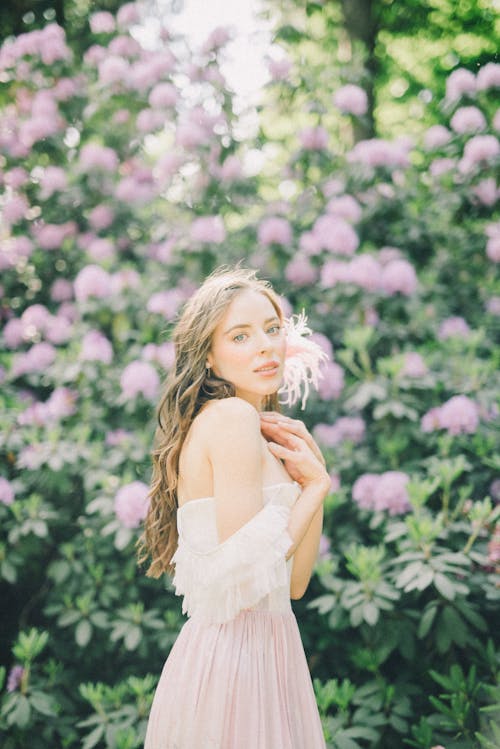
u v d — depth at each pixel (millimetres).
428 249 3936
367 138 4629
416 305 3508
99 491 3027
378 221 3902
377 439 3201
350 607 2434
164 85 3963
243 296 1636
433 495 2910
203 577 1466
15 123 4246
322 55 5352
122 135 4270
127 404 3201
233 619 1542
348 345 3234
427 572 2355
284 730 1502
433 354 3338
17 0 4875
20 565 3123
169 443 1708
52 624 3184
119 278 3553
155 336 3559
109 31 4461
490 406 3041
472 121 3803
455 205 3855
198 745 1487
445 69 5367
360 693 2467
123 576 2910
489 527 2602
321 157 3986
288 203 4098
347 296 3441
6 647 3301
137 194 4000
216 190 3967
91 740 2404
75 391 3400
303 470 1615
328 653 2887
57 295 3965
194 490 1581
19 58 4254
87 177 3939
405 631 2555
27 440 3189
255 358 1604
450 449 2992
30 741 2646
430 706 2678
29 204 4238
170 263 3732
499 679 2381
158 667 2998
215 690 1493
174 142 4031
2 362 3619
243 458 1490
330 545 2855
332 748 2207
